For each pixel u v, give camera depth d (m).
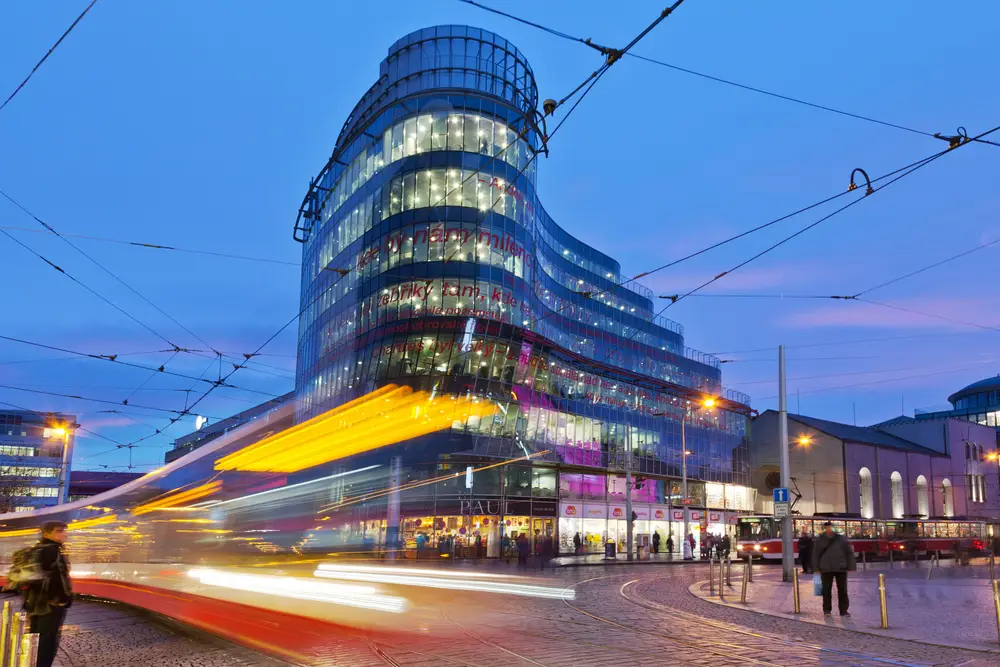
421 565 33.12
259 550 35.97
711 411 67.12
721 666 9.38
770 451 73.62
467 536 42.75
